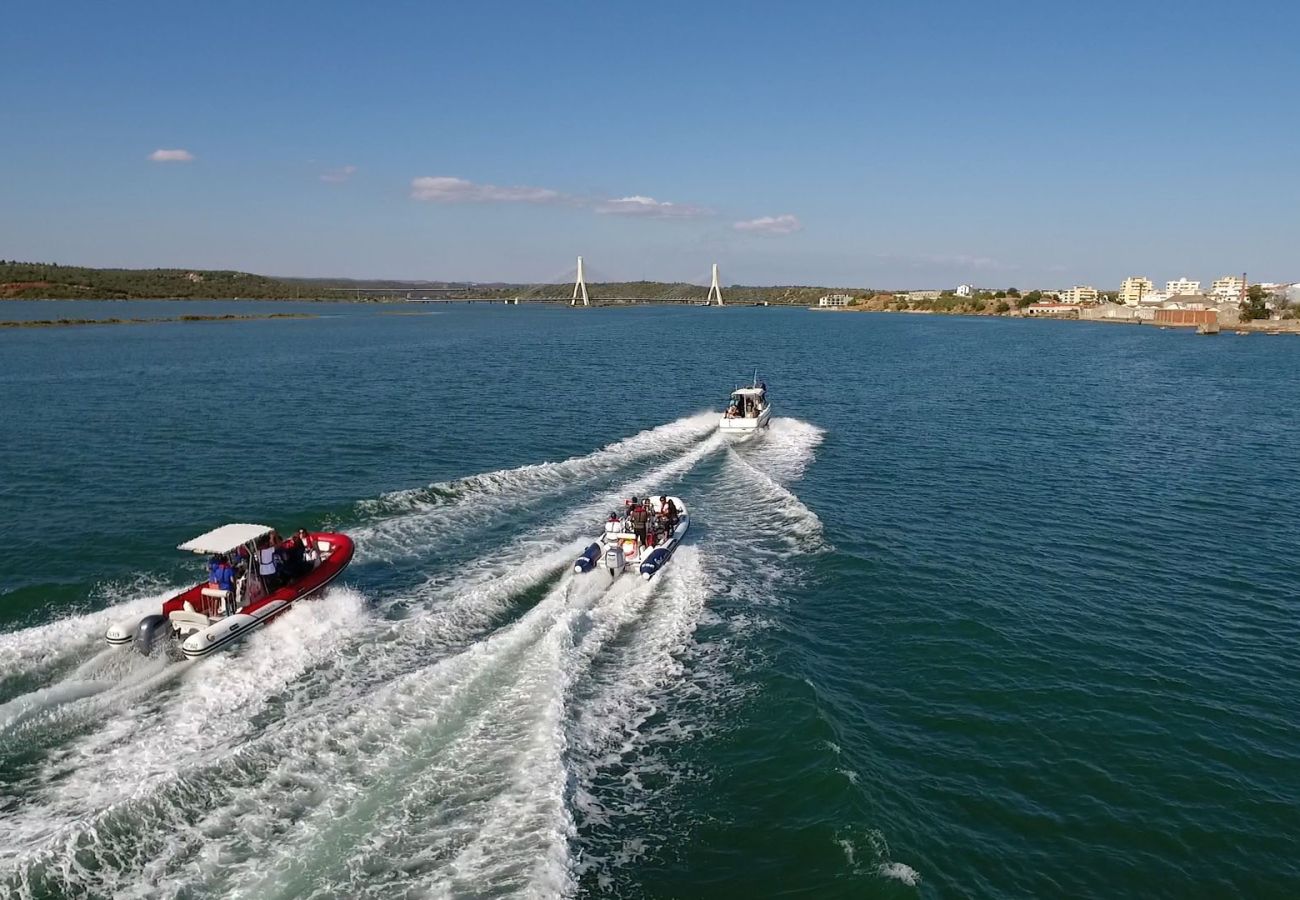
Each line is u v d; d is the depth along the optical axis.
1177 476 35.78
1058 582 23.50
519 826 12.08
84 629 17.56
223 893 10.54
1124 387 68.06
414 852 11.45
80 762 13.25
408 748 13.70
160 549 23.39
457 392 55.81
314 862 11.14
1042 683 17.95
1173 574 24.22
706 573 23.55
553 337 121.31
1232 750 15.69
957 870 12.46
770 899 11.67
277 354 81.94
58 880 10.64
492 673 16.19
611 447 38.81
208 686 15.80
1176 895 12.20
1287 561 25.31
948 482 34.44
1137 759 15.34
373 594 20.70
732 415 44.97
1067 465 37.81
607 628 19.34
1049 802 14.14
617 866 12.15
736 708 16.42
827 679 17.94
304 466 33.31
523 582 21.16
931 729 16.22
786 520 28.53
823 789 13.96
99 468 32.19
